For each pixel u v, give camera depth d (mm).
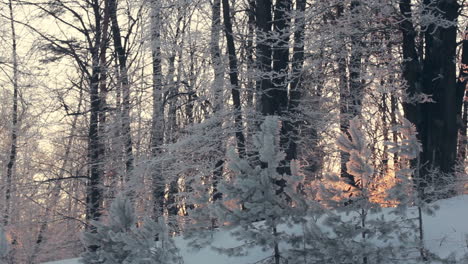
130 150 20484
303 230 8180
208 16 21188
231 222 8203
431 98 13227
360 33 14539
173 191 19953
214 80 18781
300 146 20172
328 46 15156
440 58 13211
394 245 8430
